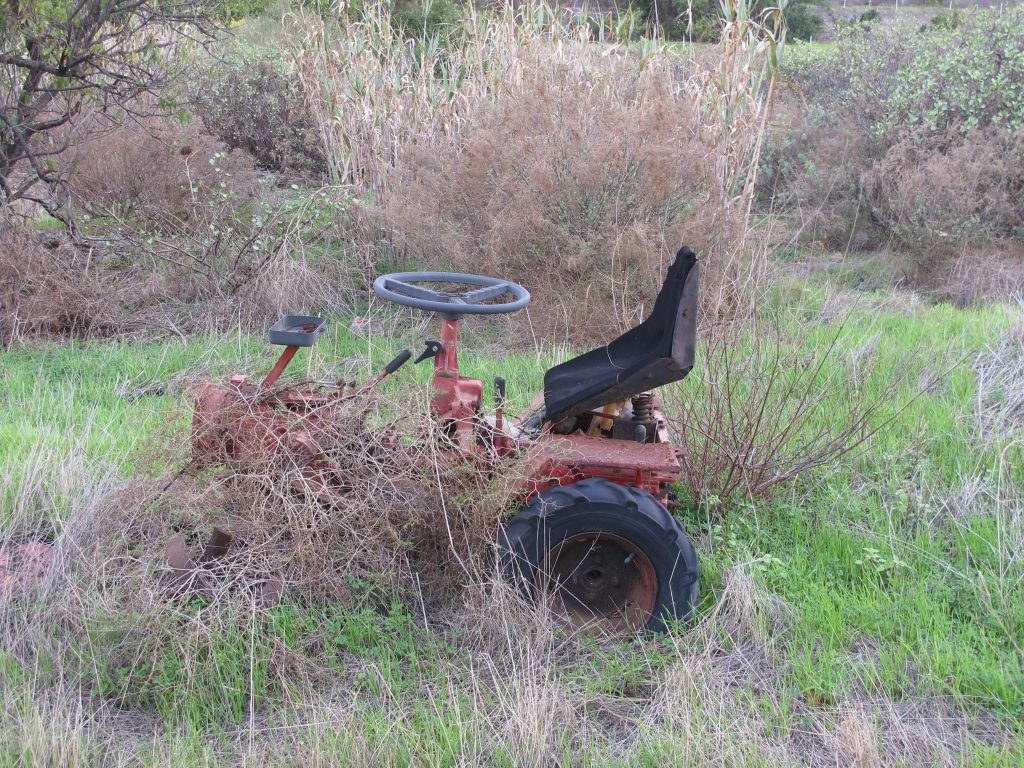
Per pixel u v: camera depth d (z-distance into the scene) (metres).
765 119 8.77
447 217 8.61
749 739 3.20
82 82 8.59
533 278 8.12
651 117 8.21
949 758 3.13
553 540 3.75
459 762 3.07
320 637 3.68
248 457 3.88
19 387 6.38
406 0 13.84
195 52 12.71
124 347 7.45
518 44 9.95
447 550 3.95
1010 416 5.98
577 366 4.09
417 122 9.83
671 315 3.62
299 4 10.47
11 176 9.38
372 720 3.26
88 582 3.82
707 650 3.57
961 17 15.86
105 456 5.02
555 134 8.14
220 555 3.86
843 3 29.55
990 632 3.87
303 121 12.88
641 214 7.91
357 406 4.00
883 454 5.44
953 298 9.70
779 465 5.09
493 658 3.64
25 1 7.44
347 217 9.47
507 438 4.07
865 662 3.69
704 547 4.49
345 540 3.83
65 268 8.30
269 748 3.16
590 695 3.44
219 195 9.11
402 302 3.74
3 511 4.54
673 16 16.50
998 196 10.23
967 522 4.76
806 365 5.75
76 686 3.49
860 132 11.82
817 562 4.40
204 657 3.53
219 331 8.02
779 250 10.80
